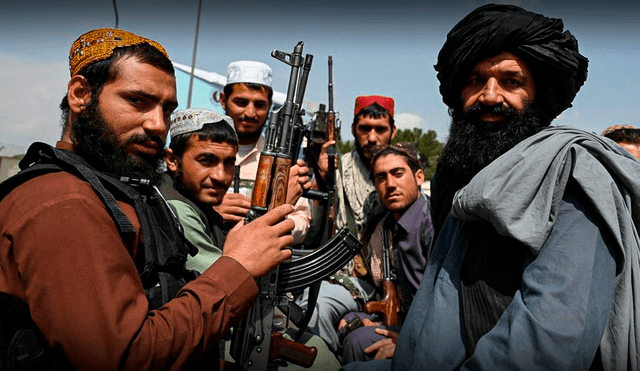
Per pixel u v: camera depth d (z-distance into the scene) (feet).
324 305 10.14
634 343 4.48
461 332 5.32
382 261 10.48
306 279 6.54
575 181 4.73
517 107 5.54
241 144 11.81
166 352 3.71
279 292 6.33
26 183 3.92
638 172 4.83
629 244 4.61
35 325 3.74
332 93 12.89
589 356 4.33
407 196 10.03
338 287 10.69
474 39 5.49
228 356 7.19
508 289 5.02
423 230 9.79
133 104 4.43
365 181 12.59
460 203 5.30
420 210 9.99
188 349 3.84
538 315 4.41
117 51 4.43
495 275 5.13
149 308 4.10
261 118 11.73
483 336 4.81
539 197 4.74
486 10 5.68
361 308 10.75
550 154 4.76
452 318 5.40
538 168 4.75
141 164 4.54
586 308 4.32
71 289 3.46
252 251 4.53
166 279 4.30
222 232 8.21
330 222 10.56
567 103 5.85
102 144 4.38
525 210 4.74
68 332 3.41
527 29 5.36
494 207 4.77
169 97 4.65
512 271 5.06
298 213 10.82
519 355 4.34
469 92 5.81
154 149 4.58
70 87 4.52
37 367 3.61
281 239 4.77
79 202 3.71
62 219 3.59
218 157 7.82
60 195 3.73
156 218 4.63
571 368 4.23
